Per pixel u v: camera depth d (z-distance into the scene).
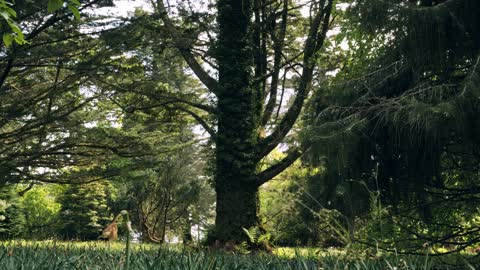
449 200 6.56
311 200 5.71
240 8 16.77
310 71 16.80
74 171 21.73
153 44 18.09
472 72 5.13
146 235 34.38
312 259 4.67
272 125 19.34
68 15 16.19
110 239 2.61
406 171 5.68
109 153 20.41
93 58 17.14
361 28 6.28
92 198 37.25
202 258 4.12
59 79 19.53
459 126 4.85
